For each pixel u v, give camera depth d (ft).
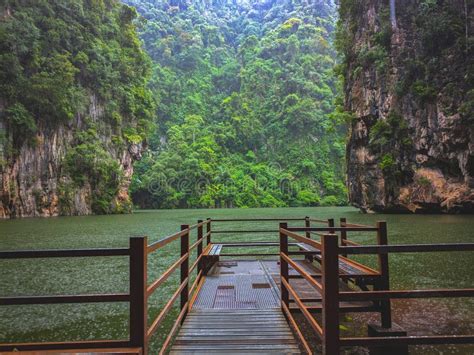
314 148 367.04
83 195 176.86
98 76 192.34
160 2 476.13
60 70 166.50
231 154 365.40
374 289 15.98
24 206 156.46
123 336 18.74
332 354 8.61
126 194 208.03
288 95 381.60
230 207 302.04
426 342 8.68
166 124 382.42
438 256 39.65
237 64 441.27
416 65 132.36
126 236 68.28
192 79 428.15
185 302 15.57
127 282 30.78
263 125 387.14
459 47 124.67
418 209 133.80
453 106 122.72
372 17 154.30
